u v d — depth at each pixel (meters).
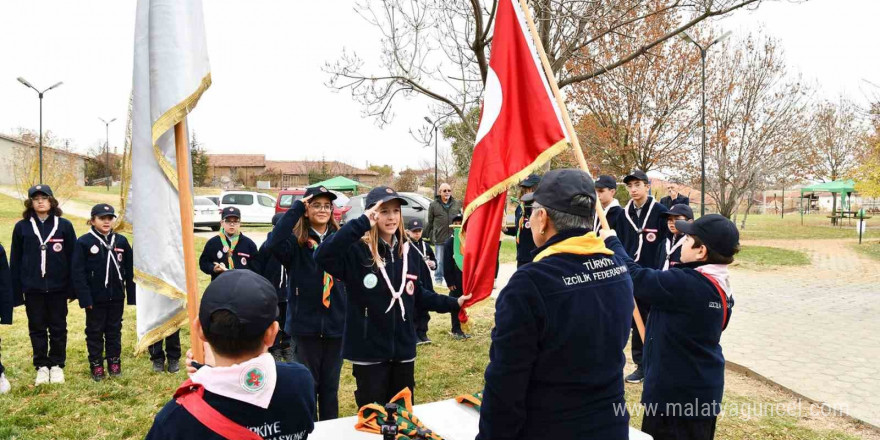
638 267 2.95
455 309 3.81
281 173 64.50
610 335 2.04
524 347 1.91
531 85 3.58
